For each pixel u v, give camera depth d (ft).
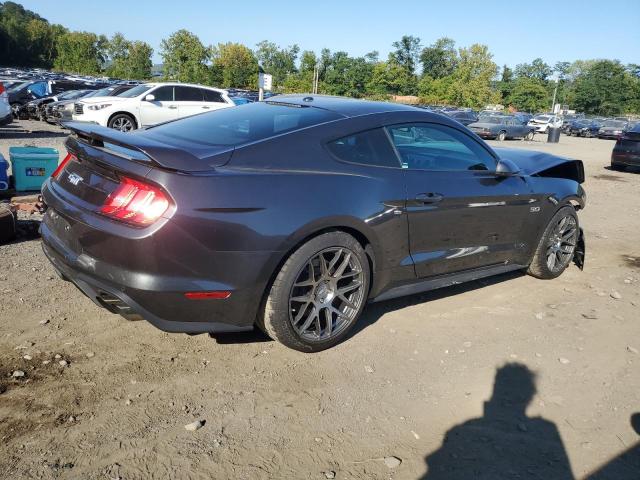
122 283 8.61
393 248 11.25
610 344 12.01
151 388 9.20
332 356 10.67
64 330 10.87
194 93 50.31
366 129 11.14
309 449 8.00
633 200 32.50
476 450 8.21
